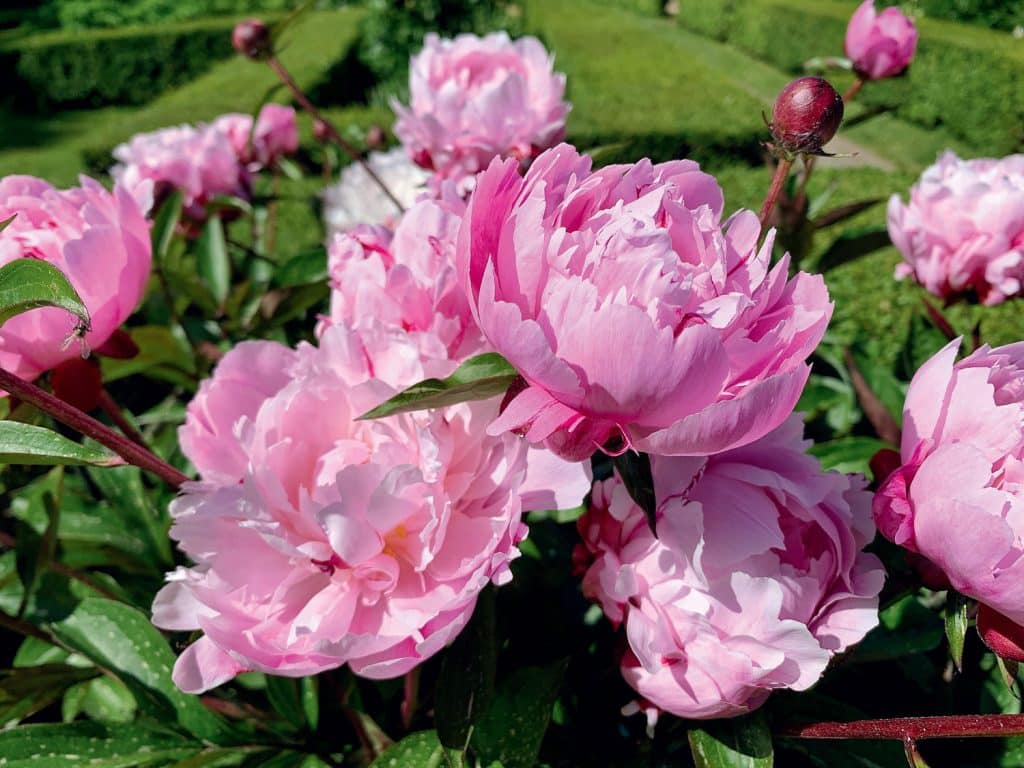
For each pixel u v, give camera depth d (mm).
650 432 346
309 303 716
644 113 3934
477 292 348
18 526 528
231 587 376
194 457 428
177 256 917
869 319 1933
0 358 442
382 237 496
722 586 384
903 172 3053
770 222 746
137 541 615
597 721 536
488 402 386
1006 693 527
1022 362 404
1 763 473
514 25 5312
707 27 6484
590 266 333
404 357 393
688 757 485
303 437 385
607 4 9461
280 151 1059
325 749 532
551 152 364
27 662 620
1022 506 369
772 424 328
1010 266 680
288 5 8305
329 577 384
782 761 516
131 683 518
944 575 406
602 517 427
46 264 332
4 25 8484
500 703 462
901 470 408
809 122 422
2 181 501
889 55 746
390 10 4609
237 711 566
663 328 319
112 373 721
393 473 352
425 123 750
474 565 368
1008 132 3318
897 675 572
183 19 8219
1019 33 4793
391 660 353
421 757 443
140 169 873
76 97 5562
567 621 580
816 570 403
